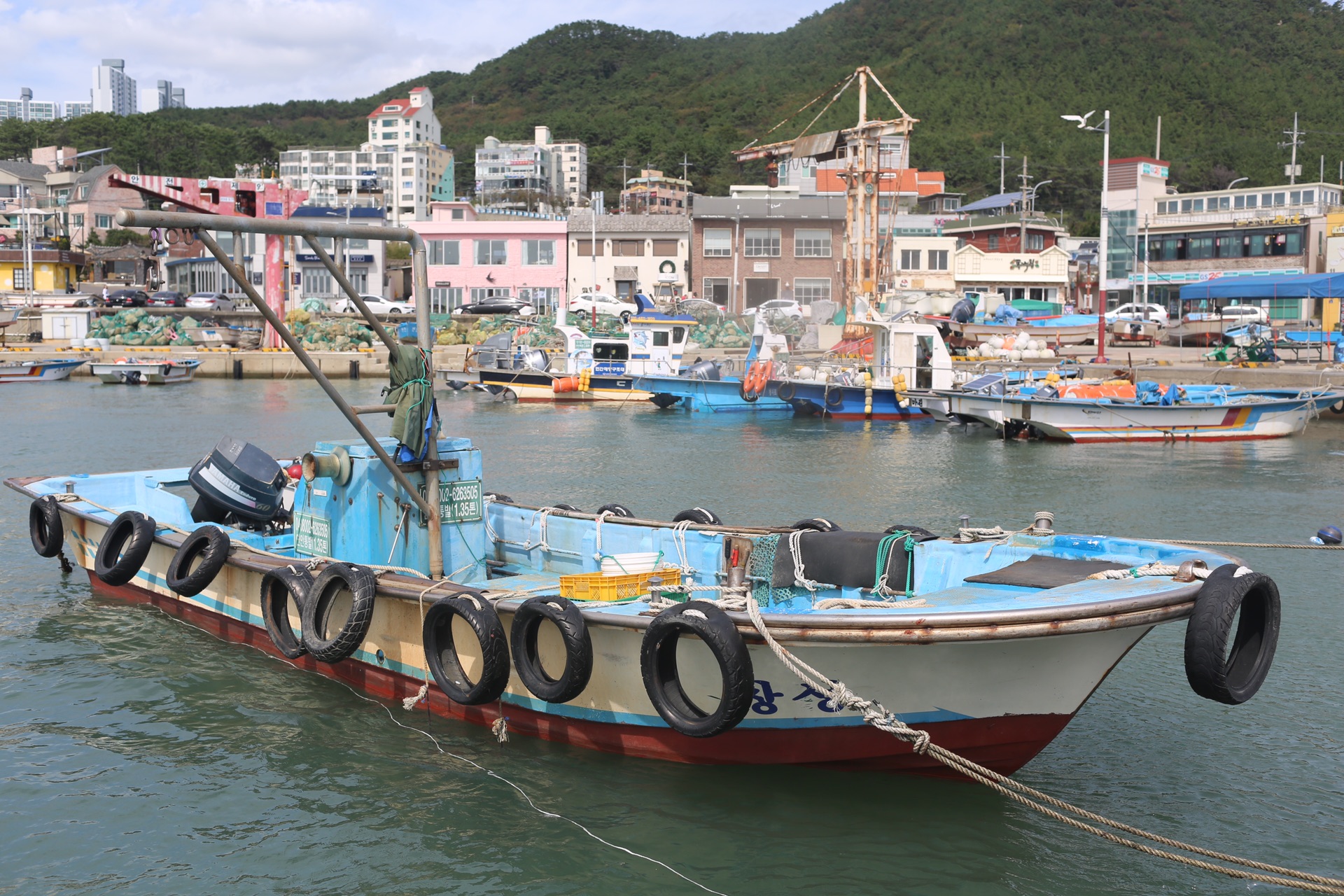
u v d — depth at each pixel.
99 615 11.48
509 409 37.00
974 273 71.25
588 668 7.12
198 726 8.57
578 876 6.41
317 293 67.62
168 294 66.31
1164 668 9.84
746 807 7.12
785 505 17.98
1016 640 6.31
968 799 7.24
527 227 66.94
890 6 199.88
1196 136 133.25
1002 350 43.34
